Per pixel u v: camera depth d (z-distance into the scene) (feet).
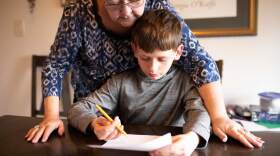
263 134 2.55
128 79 3.15
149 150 2.14
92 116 2.70
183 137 2.23
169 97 3.09
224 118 2.63
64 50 3.12
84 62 3.32
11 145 2.37
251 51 5.89
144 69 2.93
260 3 5.71
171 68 3.16
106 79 3.28
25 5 6.63
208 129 2.44
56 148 2.29
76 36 3.07
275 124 5.18
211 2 5.84
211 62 2.97
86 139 2.47
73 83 3.59
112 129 2.36
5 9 6.75
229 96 6.12
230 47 5.95
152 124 3.12
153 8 3.12
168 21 2.85
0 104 7.08
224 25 5.85
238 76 6.03
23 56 6.84
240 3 5.73
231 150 2.22
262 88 5.99
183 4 5.95
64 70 3.25
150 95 3.11
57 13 6.50
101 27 3.00
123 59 3.15
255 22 5.71
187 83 3.06
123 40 3.04
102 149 2.25
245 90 6.05
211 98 2.80
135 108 3.14
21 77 6.93
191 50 2.98
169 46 2.78
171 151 2.09
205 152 2.19
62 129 2.65
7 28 6.82
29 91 6.95
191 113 2.70
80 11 3.02
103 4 2.83
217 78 2.94
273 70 5.89
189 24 5.98
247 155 2.13
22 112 7.06
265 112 5.29
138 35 2.79
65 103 6.35
